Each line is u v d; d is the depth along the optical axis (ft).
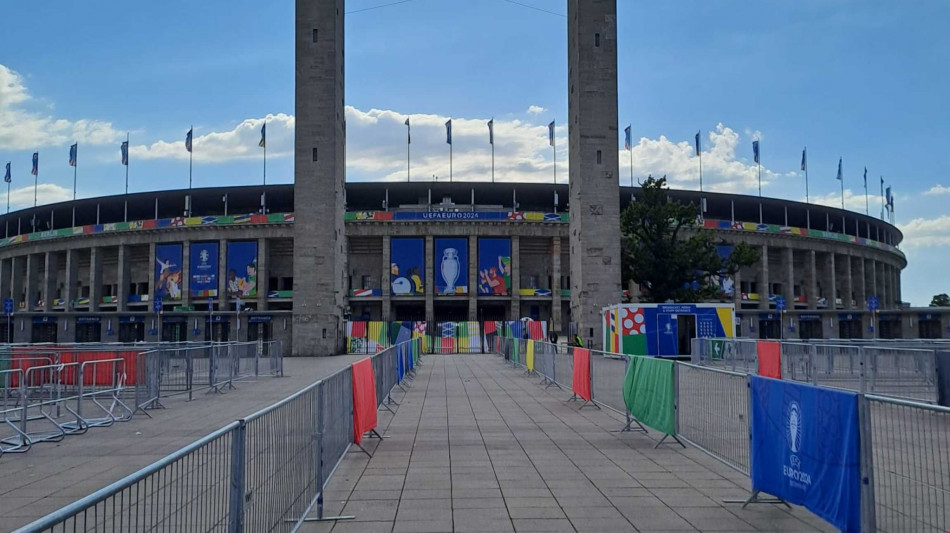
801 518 28.19
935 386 62.28
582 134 181.68
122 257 290.97
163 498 14.46
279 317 193.88
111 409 58.75
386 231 277.85
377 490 33.58
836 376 79.61
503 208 298.35
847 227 358.84
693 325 139.44
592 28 183.73
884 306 375.45
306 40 184.55
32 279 312.71
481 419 58.03
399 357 87.30
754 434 29.71
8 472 39.19
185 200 296.71
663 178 204.95
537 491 33.17
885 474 20.53
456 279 277.64
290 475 25.20
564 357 78.89
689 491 32.81
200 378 81.05
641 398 48.55
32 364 64.03
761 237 301.84
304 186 183.32
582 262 179.01
